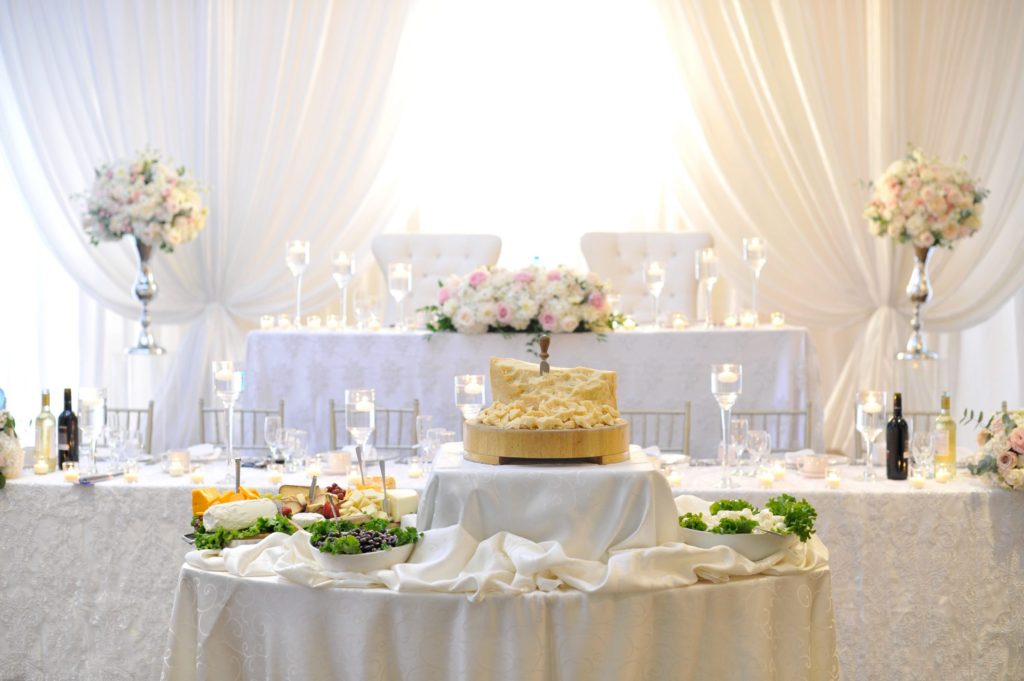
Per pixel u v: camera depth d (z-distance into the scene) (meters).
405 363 5.06
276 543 2.73
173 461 3.91
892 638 3.55
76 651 3.70
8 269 7.07
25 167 6.68
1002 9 6.21
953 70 6.27
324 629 2.56
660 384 5.02
